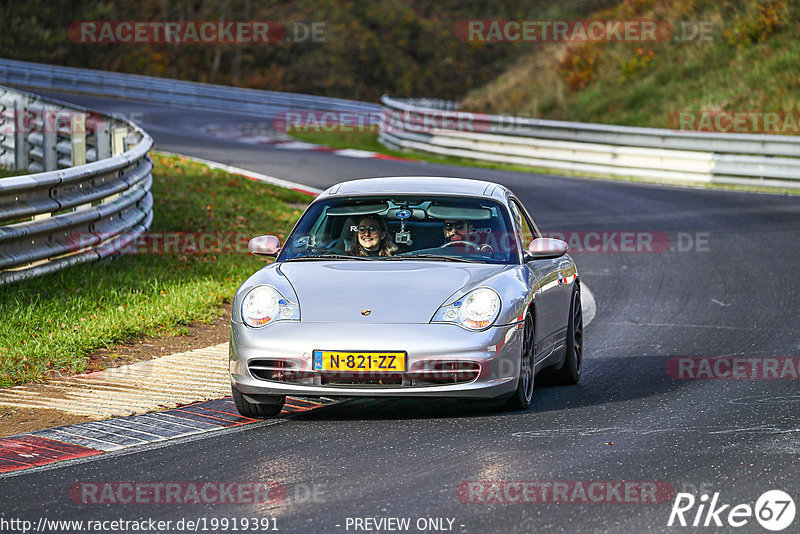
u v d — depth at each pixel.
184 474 19.38
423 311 23.14
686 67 114.56
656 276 47.22
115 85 153.50
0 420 23.66
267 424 23.45
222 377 28.03
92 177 40.00
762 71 106.19
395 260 25.47
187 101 152.12
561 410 24.80
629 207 68.62
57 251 36.81
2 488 18.67
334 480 18.80
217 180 68.50
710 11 122.00
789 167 77.50
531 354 24.98
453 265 25.17
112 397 25.72
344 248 26.09
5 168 65.81
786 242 55.16
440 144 102.94
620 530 16.08
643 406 25.20
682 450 20.69
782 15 113.06
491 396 23.22
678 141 85.00
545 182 81.81
